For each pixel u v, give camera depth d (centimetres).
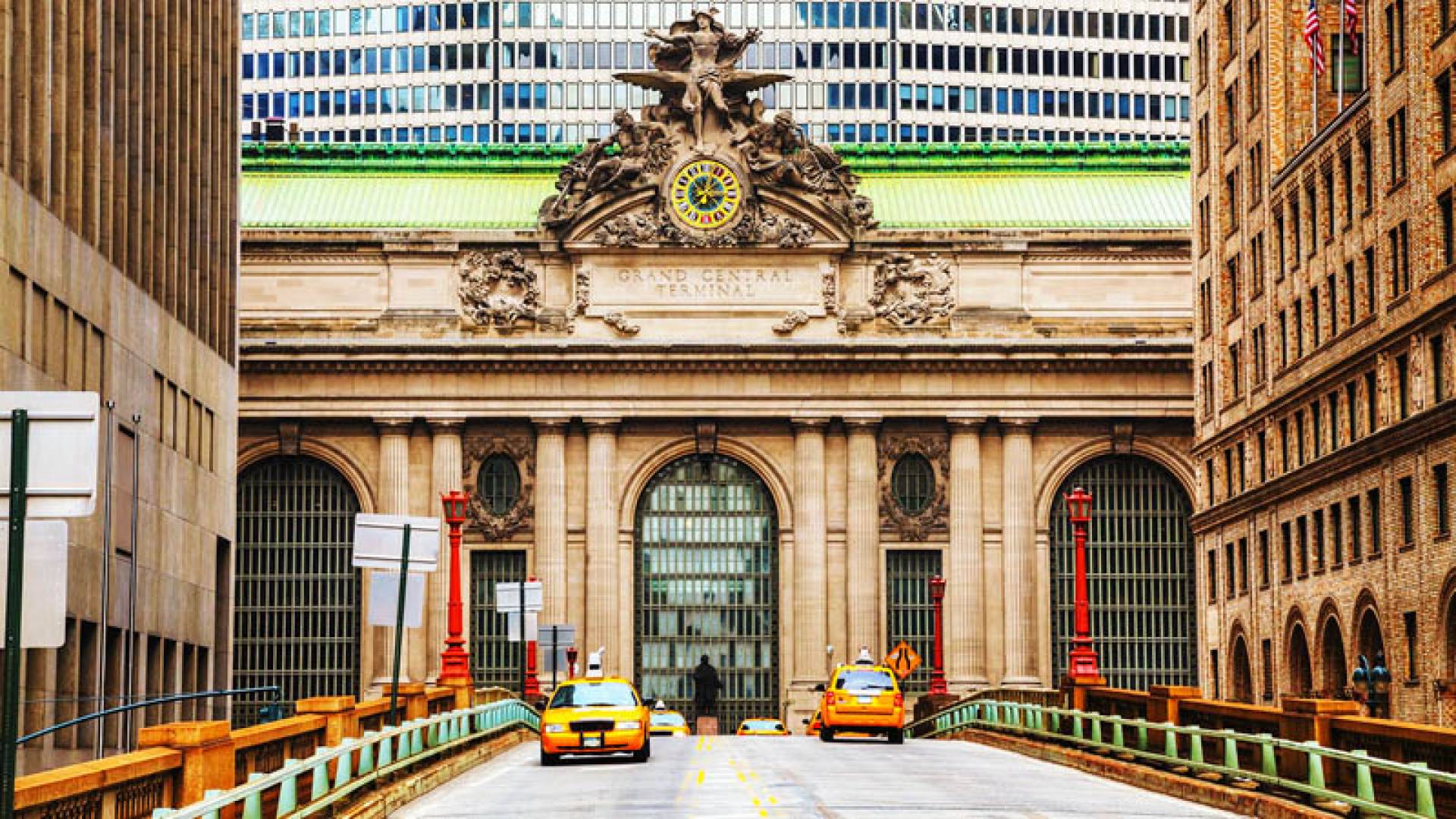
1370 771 3703
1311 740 3991
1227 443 9856
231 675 9069
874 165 11962
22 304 6131
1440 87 7006
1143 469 11456
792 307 11300
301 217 11638
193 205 8506
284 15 16875
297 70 16862
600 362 11225
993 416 11319
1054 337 11306
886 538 11325
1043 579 11319
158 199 7894
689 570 11419
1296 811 3834
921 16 16750
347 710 4297
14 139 6159
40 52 6381
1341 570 8075
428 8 16762
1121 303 11388
